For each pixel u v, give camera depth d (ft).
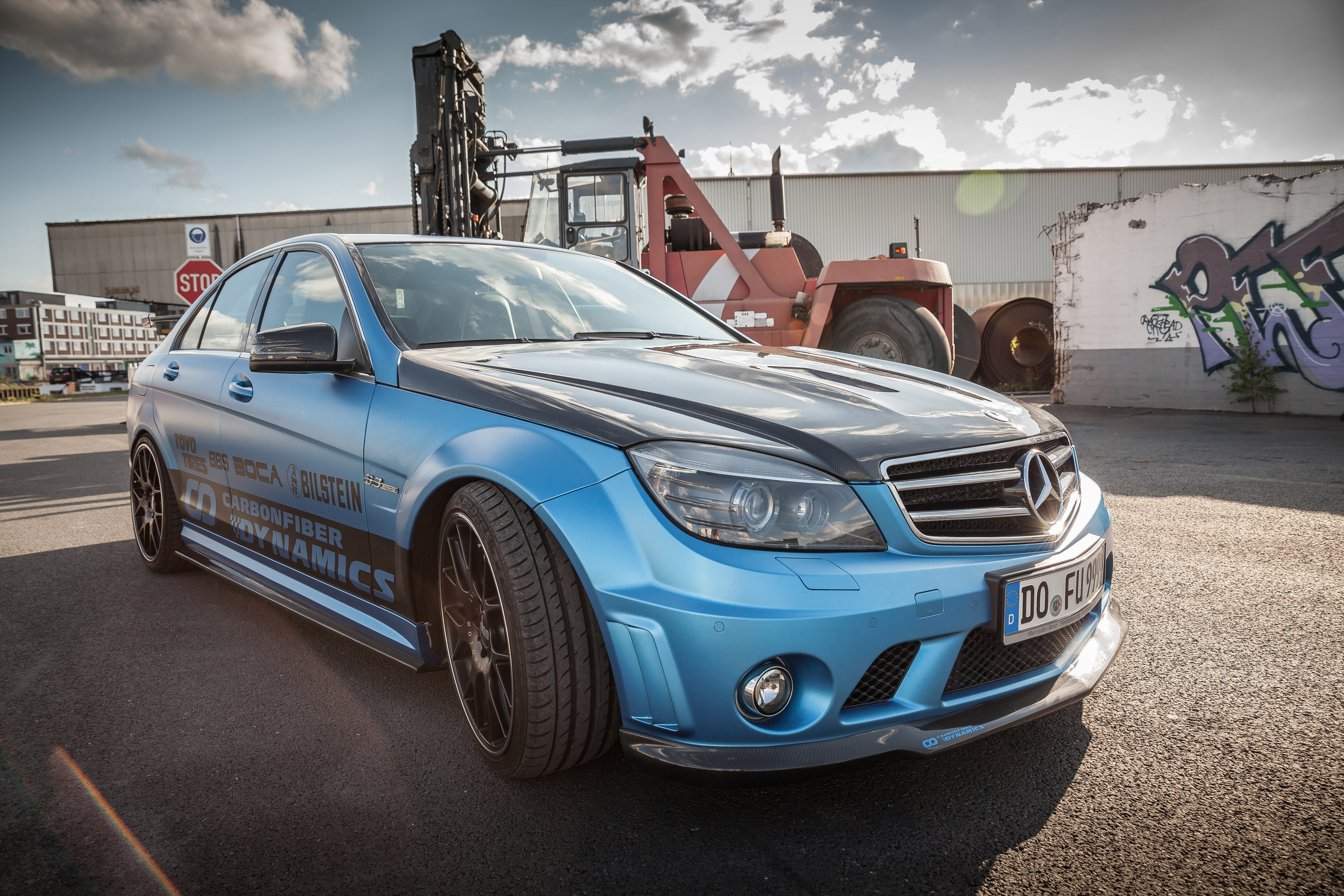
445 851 4.91
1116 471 18.15
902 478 5.06
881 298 26.14
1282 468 18.06
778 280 27.04
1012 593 5.12
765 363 6.89
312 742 6.37
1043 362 41.50
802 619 4.56
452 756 6.10
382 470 6.48
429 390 6.36
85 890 4.58
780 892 4.45
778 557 4.68
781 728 4.71
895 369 7.24
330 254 8.16
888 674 4.94
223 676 7.73
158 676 7.75
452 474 5.73
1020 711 5.24
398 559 6.35
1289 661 7.52
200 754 6.19
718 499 4.73
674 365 6.49
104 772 5.94
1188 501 14.69
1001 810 5.22
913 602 4.81
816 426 5.18
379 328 7.14
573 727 5.26
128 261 101.76
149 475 11.21
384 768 5.93
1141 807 5.20
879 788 5.53
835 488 4.89
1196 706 6.63
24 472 23.39
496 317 7.95
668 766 4.71
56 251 102.17
